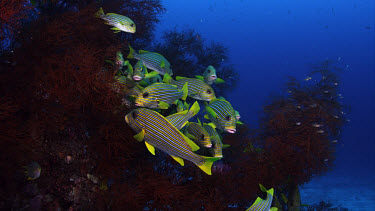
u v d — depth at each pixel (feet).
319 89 16.06
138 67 11.08
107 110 9.93
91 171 9.36
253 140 15.78
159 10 16.49
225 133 15.89
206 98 11.71
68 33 9.82
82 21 11.11
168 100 9.88
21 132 7.18
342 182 67.21
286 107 15.52
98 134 9.71
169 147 7.20
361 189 57.82
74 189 8.72
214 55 25.39
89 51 10.14
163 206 10.09
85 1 13.06
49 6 11.84
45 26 9.25
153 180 10.20
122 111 10.30
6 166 6.39
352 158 156.35
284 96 16.69
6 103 7.09
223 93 26.78
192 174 11.88
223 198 12.27
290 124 14.78
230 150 15.74
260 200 9.46
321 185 60.95
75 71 9.23
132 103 10.91
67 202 8.45
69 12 10.88
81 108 9.80
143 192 9.98
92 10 11.50
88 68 9.55
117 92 10.25
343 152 185.37
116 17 11.79
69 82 9.23
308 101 15.15
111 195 9.42
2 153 6.40
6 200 6.62
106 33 12.17
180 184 11.30
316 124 13.94
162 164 11.51
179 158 7.41
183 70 21.88
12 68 8.05
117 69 11.34
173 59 22.13
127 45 13.03
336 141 14.89
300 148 14.34
